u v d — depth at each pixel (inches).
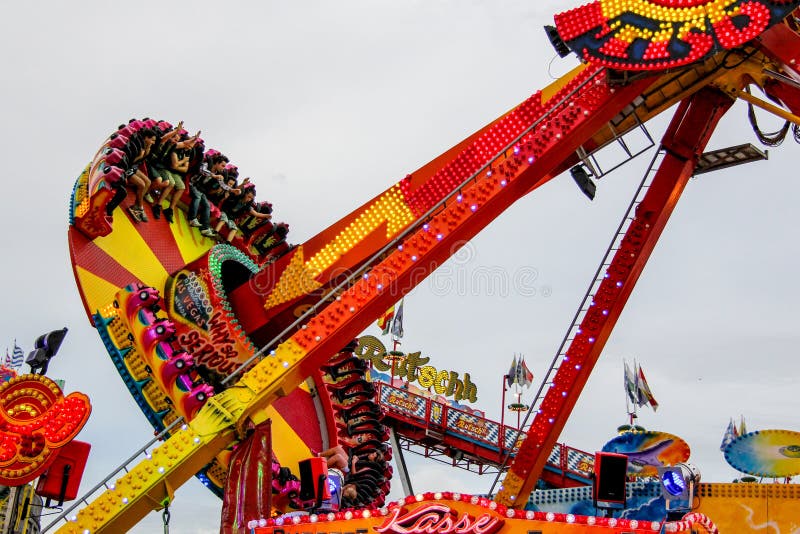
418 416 2213.3
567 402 1235.9
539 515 798.5
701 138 1243.8
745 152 1286.9
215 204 1505.9
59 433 1021.2
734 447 1249.4
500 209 1108.5
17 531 1081.4
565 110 1121.4
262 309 1387.8
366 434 1462.8
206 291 1349.7
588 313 1249.4
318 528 896.3
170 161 1364.4
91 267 1243.2
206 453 1038.4
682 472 912.3
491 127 1255.5
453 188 1268.5
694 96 1234.6
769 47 1074.1
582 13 1106.7
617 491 893.2
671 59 1066.7
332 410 1549.0
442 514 831.1
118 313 1229.7
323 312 1082.1
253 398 1051.3
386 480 1440.7
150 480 1008.9
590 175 1285.7
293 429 1488.7
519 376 2220.7
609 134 1217.4
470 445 2188.7
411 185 1314.0
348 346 1521.9
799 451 1221.7
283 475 1232.2
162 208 1391.5
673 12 1074.7
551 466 2025.1
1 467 1008.9
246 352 1343.5
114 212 1298.0
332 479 1064.2
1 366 1408.7
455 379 2460.6
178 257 1402.6
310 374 1080.2
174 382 1141.1
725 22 1055.0
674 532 752.3
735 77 1186.6
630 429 1737.2
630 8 1090.7
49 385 1032.8
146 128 1298.0
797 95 1157.7
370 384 1518.2
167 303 1337.4
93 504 995.3
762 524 1125.1
